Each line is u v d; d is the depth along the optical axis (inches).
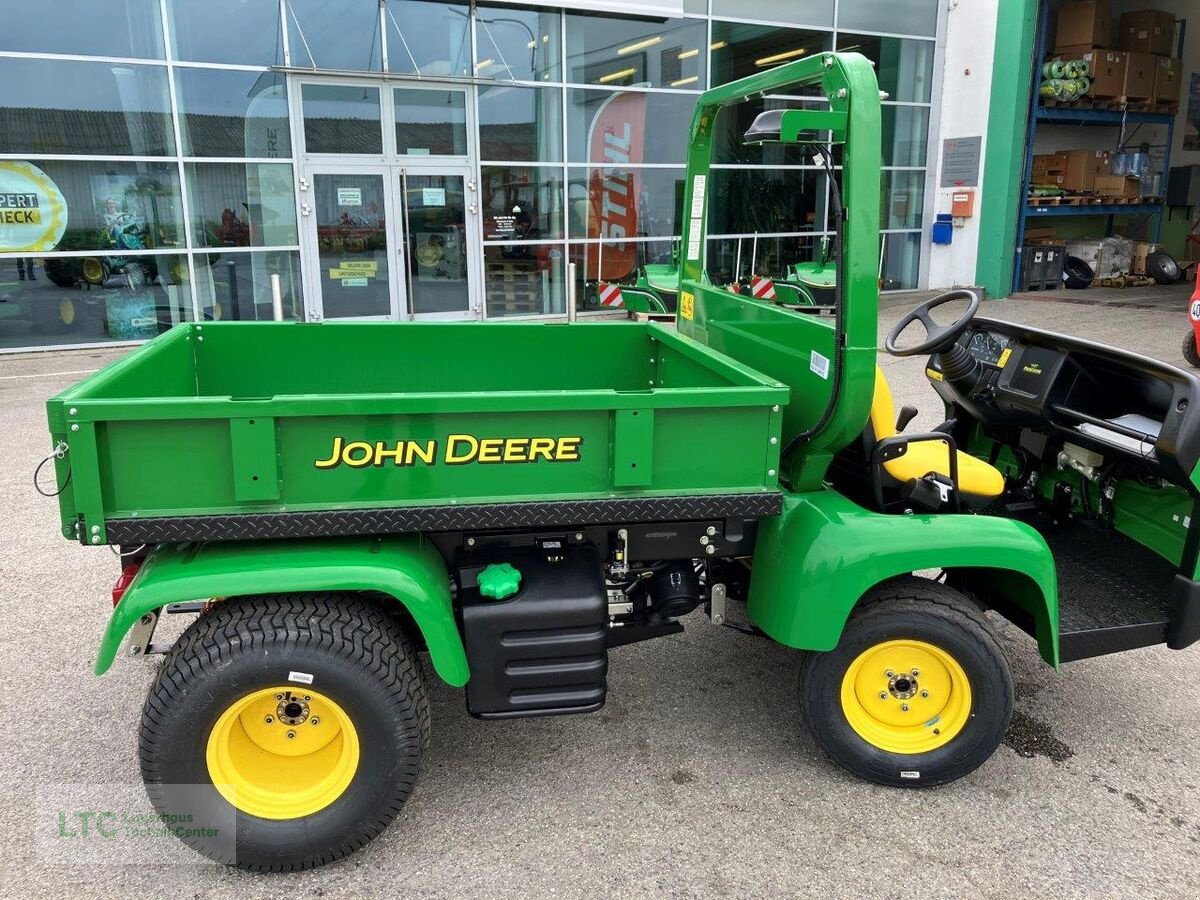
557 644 105.5
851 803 114.4
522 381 156.6
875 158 102.0
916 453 134.6
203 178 425.4
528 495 101.7
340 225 457.4
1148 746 127.7
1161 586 133.4
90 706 133.7
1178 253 742.5
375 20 440.5
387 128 455.2
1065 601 128.6
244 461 93.7
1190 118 708.0
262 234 442.0
